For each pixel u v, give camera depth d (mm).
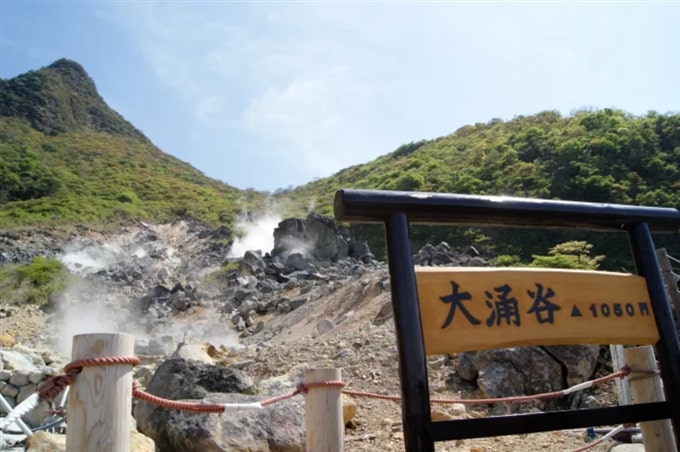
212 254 43844
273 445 4965
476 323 2541
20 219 51906
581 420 2615
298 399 5449
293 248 28500
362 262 27719
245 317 19609
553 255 22016
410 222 2707
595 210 2990
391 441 5766
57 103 97562
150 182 77562
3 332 19156
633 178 34219
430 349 2443
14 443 5281
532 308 2662
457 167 50250
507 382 7164
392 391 7695
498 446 5656
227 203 74312
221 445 4805
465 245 29594
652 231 3225
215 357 11195
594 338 2738
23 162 66875
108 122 105375
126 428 2209
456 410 6680
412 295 2465
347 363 8945
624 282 2928
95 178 73625
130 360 2250
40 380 7258
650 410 2754
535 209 2855
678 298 4660
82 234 50438
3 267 33469
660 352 2887
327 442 2859
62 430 5957
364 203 2525
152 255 45562
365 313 12609
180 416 5113
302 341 11539
